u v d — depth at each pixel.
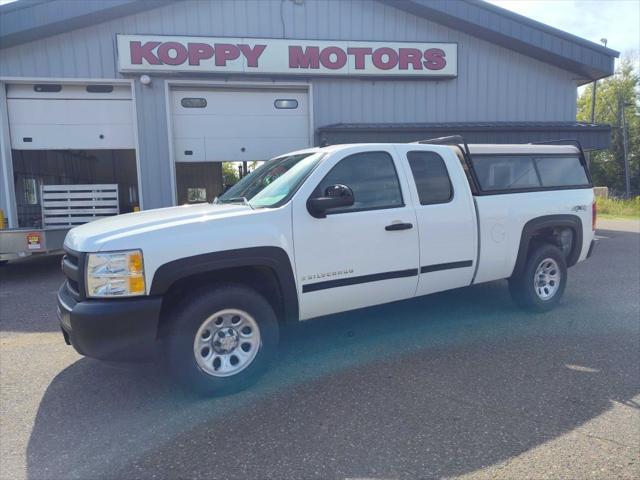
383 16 12.18
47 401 3.54
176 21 11.24
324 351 4.43
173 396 3.57
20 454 2.85
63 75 11.03
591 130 12.10
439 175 4.64
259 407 3.37
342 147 4.21
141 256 3.21
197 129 11.80
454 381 3.74
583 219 5.75
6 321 5.62
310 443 2.90
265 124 12.10
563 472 2.59
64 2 10.34
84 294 3.26
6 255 7.78
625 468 2.62
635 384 3.66
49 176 13.76
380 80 12.39
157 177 11.55
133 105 11.27
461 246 4.69
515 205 5.10
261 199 4.02
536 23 12.41
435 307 5.81
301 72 11.76
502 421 3.12
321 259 3.88
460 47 12.70
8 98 11.09
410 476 2.56
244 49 11.41
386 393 3.54
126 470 2.67
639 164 49.44
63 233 8.30
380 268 4.19
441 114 12.83
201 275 3.62
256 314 3.63
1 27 10.11
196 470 2.65
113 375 3.98
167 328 3.40
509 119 13.23
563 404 3.35
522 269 5.28
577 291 6.61
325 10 11.89
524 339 4.66
